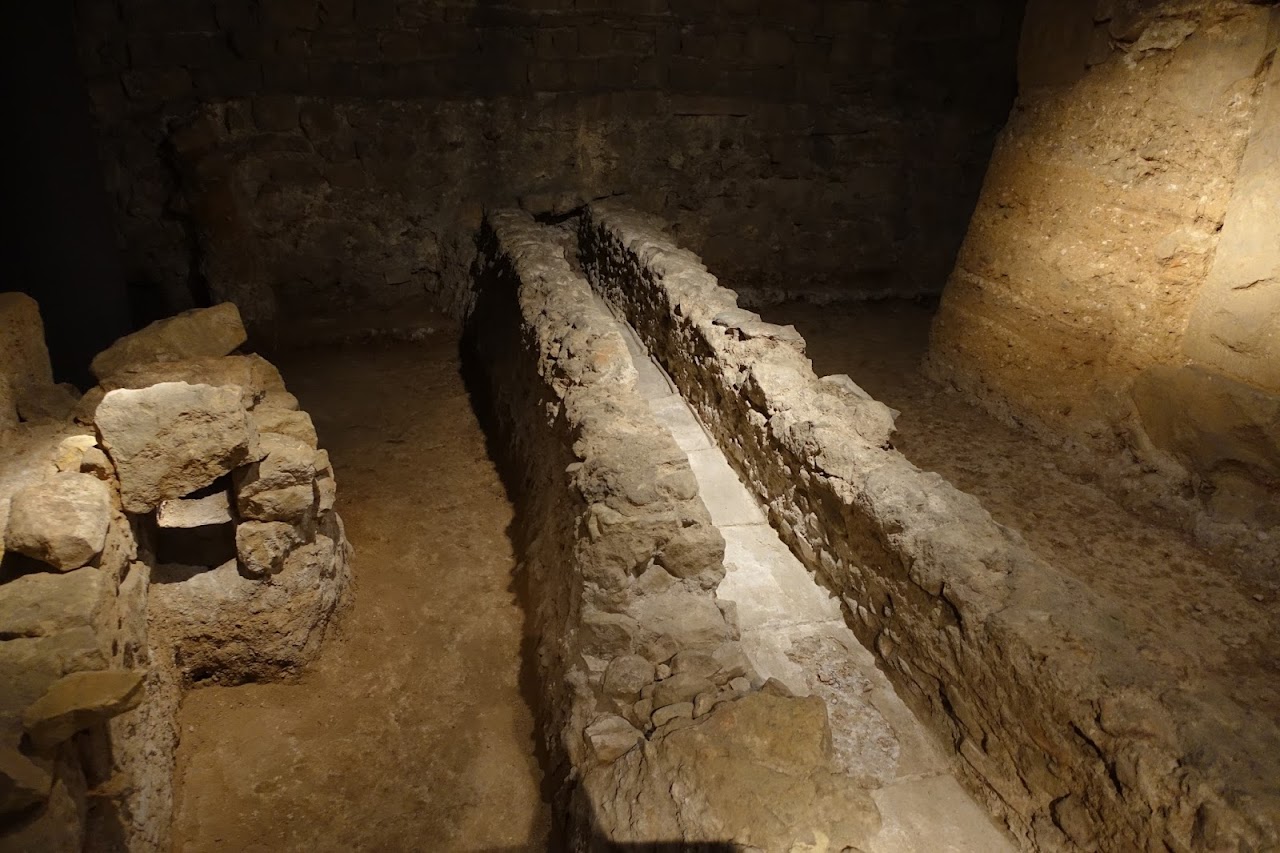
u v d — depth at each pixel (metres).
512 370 5.39
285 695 3.43
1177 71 4.32
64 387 3.62
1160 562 4.11
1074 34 4.84
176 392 2.91
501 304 6.04
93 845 2.25
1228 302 4.14
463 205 6.89
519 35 6.56
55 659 2.18
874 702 2.86
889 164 7.67
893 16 7.20
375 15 6.23
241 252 6.39
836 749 2.67
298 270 6.62
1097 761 2.12
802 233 7.73
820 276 7.88
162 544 3.34
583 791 2.48
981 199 5.66
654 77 6.94
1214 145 4.18
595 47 6.74
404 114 6.50
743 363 4.22
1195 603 3.83
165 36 5.87
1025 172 5.28
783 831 2.20
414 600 3.99
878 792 2.53
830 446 3.34
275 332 6.64
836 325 7.31
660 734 2.48
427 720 3.34
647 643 2.83
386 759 3.17
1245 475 4.15
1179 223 4.37
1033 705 2.28
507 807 2.98
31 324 3.59
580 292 5.26
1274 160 3.89
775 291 7.77
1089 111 4.82
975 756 2.53
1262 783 1.88
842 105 7.40
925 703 2.77
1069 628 2.34
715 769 2.33
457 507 4.73
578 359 4.30
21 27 4.80
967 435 5.33
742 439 4.18
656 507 3.17
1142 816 2.00
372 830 2.89
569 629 3.07
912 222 7.89
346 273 6.75
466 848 2.84
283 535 3.24
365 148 6.50
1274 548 3.98
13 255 4.52
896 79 7.43
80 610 2.34
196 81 6.04
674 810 2.28
